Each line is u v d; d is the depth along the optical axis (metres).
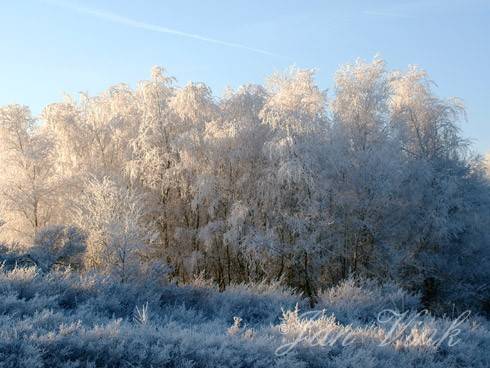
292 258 19.03
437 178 22.61
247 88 22.61
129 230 14.72
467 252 23.78
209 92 21.70
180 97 21.38
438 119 24.23
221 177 20.91
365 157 19.67
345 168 19.38
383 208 20.52
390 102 24.56
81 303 9.50
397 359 6.92
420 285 23.09
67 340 5.52
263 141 20.67
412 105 24.47
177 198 22.16
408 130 24.00
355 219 19.59
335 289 14.26
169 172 20.41
